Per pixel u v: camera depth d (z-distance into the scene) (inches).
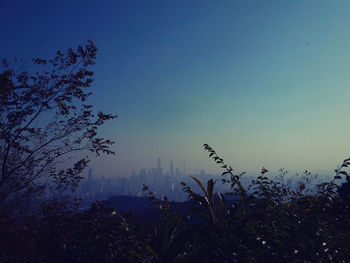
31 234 194.4
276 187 181.3
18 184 245.0
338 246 139.2
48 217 202.5
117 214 195.2
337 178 166.2
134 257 157.8
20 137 260.1
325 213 165.6
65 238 190.1
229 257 134.1
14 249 186.4
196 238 153.1
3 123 250.8
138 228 178.5
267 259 128.3
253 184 184.5
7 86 247.1
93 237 181.3
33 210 236.5
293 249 138.6
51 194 250.2
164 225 171.9
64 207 228.7
